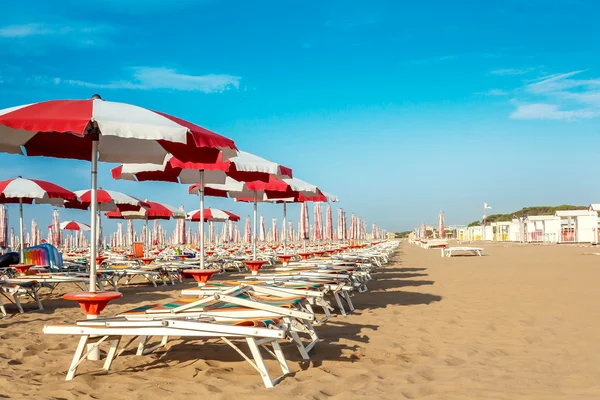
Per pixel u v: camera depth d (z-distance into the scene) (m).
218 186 10.20
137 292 9.73
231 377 3.64
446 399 3.09
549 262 16.62
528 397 3.12
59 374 3.72
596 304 7.01
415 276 12.09
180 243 23.28
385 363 4.02
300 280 6.27
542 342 4.75
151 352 4.36
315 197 12.62
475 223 118.94
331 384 3.42
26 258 11.12
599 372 3.70
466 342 4.77
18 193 8.76
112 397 3.18
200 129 4.36
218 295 4.06
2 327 5.83
